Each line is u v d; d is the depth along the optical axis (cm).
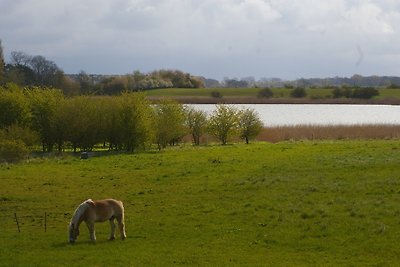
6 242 2455
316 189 3419
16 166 5103
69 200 3491
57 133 6888
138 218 2919
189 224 2734
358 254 2159
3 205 3353
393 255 2125
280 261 2095
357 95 18562
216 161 5019
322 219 2683
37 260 2153
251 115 7806
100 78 15288
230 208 3048
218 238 2453
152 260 2136
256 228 2600
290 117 13562
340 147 5784
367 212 2755
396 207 2822
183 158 5416
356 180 3659
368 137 7700
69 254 2238
